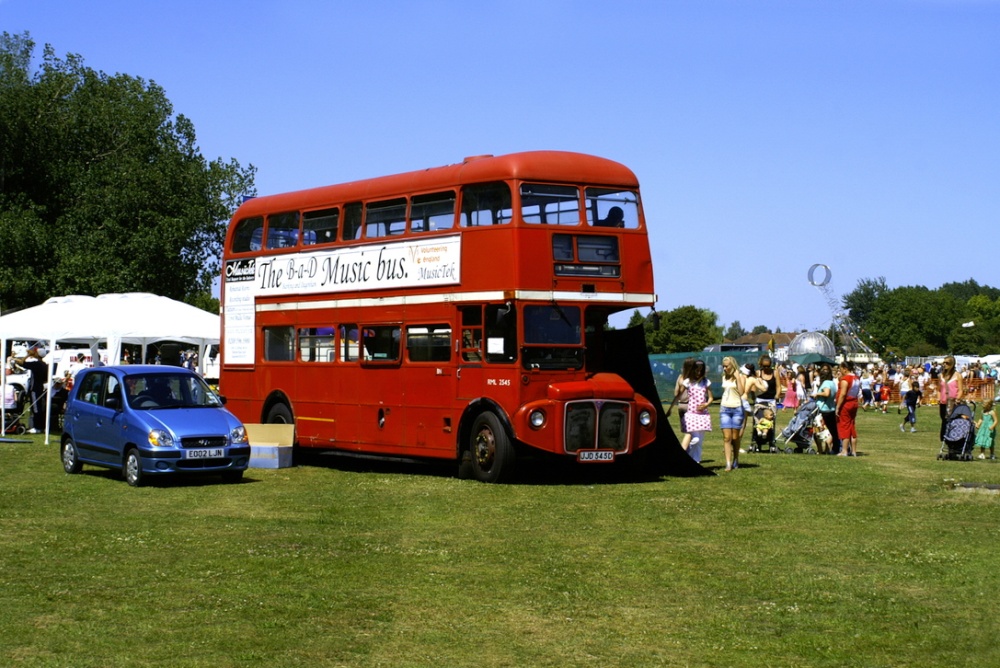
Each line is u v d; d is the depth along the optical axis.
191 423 19.83
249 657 8.59
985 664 8.38
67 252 64.31
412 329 21.19
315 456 25.92
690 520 15.27
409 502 17.28
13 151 67.44
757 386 21.84
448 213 20.45
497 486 19.14
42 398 32.88
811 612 10.00
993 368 68.19
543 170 19.47
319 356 23.47
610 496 17.75
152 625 9.56
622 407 19.64
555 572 11.75
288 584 11.21
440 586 11.09
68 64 73.12
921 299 181.88
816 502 16.81
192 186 69.69
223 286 26.31
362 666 8.37
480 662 8.48
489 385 19.61
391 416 21.62
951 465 22.64
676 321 120.88
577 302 19.56
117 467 20.16
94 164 69.62
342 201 23.00
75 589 10.98
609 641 9.06
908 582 11.20
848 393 25.36
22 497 17.98
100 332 29.27
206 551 13.02
